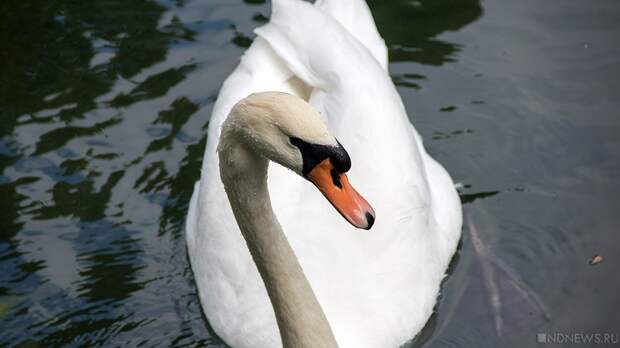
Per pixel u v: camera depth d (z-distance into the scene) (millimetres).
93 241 10688
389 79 10539
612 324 9656
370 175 9344
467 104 12297
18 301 10023
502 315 9914
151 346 9492
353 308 8820
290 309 7285
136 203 11102
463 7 13578
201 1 13656
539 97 12273
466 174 11586
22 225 10852
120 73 12609
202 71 12609
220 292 9328
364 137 9461
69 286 10195
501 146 11836
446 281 10344
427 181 10242
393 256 9203
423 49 12977
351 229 9164
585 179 11344
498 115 12148
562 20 13219
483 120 12117
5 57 12891
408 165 9578
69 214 10969
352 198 6363
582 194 11195
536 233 10852
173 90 12375
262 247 7180
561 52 12789
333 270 8953
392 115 9711
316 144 6273
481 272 10469
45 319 9836
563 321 9781
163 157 11594
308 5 10289
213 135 10141
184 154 11625
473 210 11180
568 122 11953
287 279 7246
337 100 9672
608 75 12430
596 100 12156
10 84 12508
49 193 11180
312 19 10125
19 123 11992
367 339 8750
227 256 9336
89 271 10367
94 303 10008
